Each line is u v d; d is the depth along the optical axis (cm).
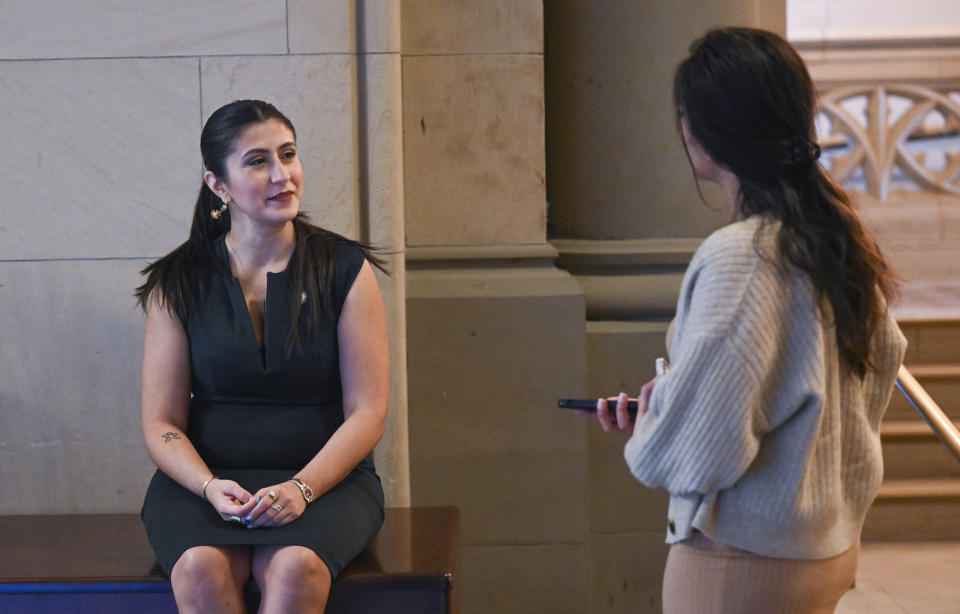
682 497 236
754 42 233
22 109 424
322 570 314
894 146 1109
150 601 333
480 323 502
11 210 427
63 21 421
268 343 353
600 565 528
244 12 423
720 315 219
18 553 367
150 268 373
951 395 715
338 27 425
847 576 242
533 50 502
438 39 501
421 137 506
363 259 369
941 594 563
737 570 232
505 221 510
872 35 1116
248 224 357
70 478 438
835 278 223
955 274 1015
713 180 248
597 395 522
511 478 507
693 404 219
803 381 221
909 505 659
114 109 425
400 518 402
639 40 525
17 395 434
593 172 536
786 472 226
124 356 432
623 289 530
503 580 511
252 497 320
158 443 345
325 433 361
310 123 428
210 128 352
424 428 505
